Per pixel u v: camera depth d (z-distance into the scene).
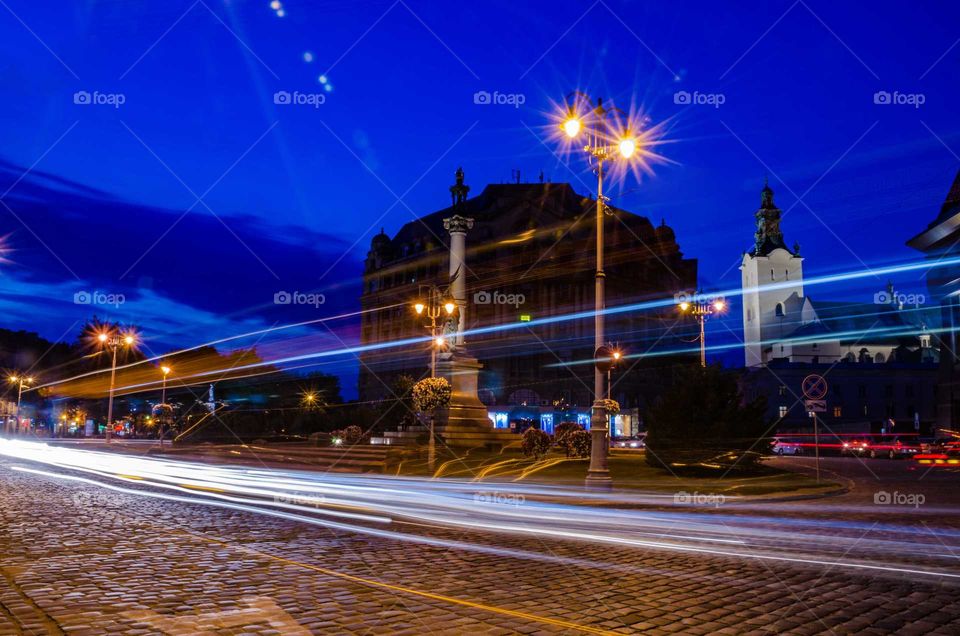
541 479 24.80
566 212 90.25
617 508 17.62
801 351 101.25
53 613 6.88
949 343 57.31
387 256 101.94
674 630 6.70
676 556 10.54
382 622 6.78
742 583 8.71
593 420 20.98
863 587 8.54
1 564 9.18
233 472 28.66
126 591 7.85
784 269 110.31
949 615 7.31
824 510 17.45
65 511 14.80
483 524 13.98
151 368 97.81
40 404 104.00
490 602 7.61
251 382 86.69
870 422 85.62
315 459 32.91
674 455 27.88
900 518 15.73
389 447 35.25
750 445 28.06
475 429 37.97
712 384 28.52
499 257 86.94
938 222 56.50
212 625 6.59
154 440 74.19
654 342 92.38
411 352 93.56
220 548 10.67
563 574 9.12
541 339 85.06
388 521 14.25
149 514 14.65
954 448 41.34
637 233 92.50
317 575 8.84
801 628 6.82
